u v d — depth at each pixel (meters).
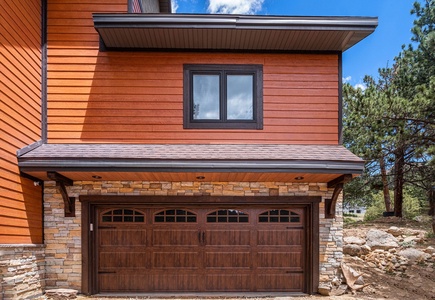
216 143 7.99
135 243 8.09
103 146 7.67
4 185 6.16
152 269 8.05
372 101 10.77
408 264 9.52
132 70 8.01
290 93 8.14
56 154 7.02
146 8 10.57
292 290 8.13
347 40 7.76
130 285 8.00
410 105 10.52
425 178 13.63
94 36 7.99
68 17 7.98
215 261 8.14
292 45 8.00
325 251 8.11
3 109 6.15
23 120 6.92
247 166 7.00
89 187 8.00
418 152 11.63
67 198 7.69
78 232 7.86
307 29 7.33
